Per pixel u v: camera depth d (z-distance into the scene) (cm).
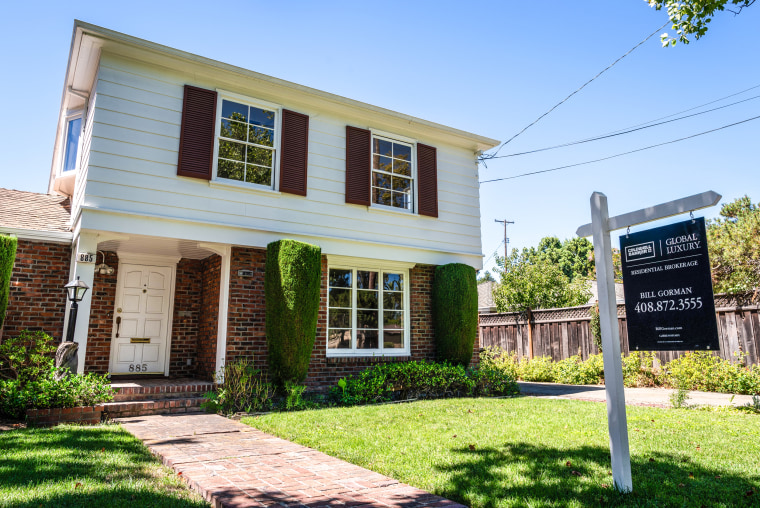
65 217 1045
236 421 714
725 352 1106
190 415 757
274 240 952
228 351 883
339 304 1038
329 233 1022
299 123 1016
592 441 534
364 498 359
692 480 392
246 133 964
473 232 1245
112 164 816
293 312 845
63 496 334
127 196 822
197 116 905
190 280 1080
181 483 399
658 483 383
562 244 4359
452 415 718
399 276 1134
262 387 852
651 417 703
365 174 1091
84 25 791
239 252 928
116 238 853
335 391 920
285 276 854
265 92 984
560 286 2078
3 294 758
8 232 866
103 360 958
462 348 1069
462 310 1073
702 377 1084
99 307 968
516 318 1664
